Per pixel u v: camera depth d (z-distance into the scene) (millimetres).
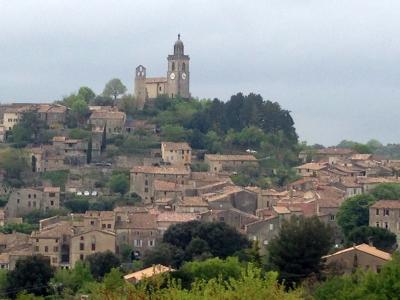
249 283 142750
